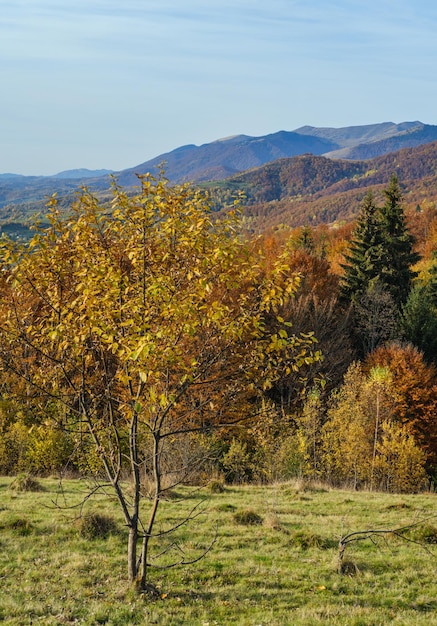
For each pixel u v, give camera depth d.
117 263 9.16
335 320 51.06
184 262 9.29
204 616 9.54
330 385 45.84
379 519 16.50
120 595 10.20
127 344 8.30
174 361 8.68
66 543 13.23
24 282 9.23
